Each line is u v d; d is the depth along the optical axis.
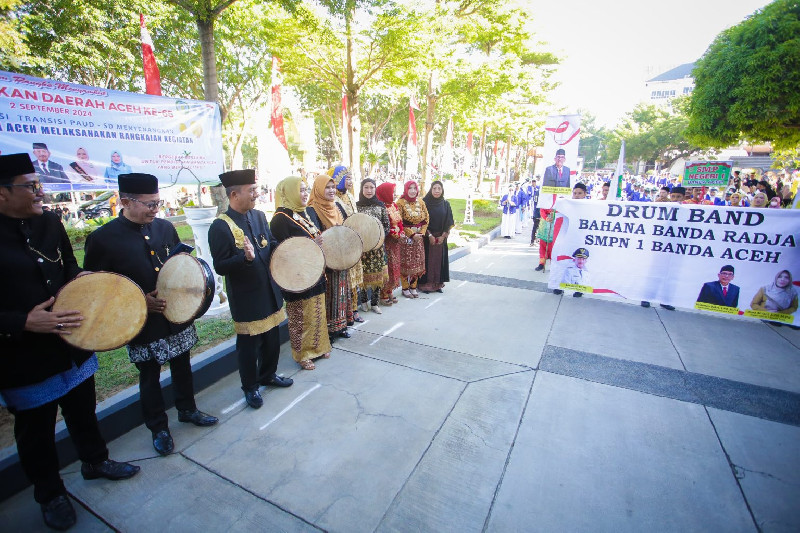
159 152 5.01
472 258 9.00
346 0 8.01
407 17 8.64
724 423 3.12
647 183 28.45
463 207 17.55
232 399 3.43
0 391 2.02
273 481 2.53
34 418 2.13
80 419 2.38
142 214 2.53
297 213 3.74
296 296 3.75
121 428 2.96
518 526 2.21
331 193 4.14
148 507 2.34
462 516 2.28
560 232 6.09
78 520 2.25
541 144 30.92
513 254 9.45
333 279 4.25
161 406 2.80
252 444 2.87
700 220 5.21
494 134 25.50
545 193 7.48
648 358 4.17
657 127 44.34
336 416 3.18
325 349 4.09
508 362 4.07
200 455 2.76
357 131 10.23
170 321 2.62
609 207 5.71
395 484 2.50
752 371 3.92
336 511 2.30
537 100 22.80
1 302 1.98
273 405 3.33
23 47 8.88
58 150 4.20
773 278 4.95
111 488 2.47
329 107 21.97
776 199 7.33
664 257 5.52
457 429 3.03
